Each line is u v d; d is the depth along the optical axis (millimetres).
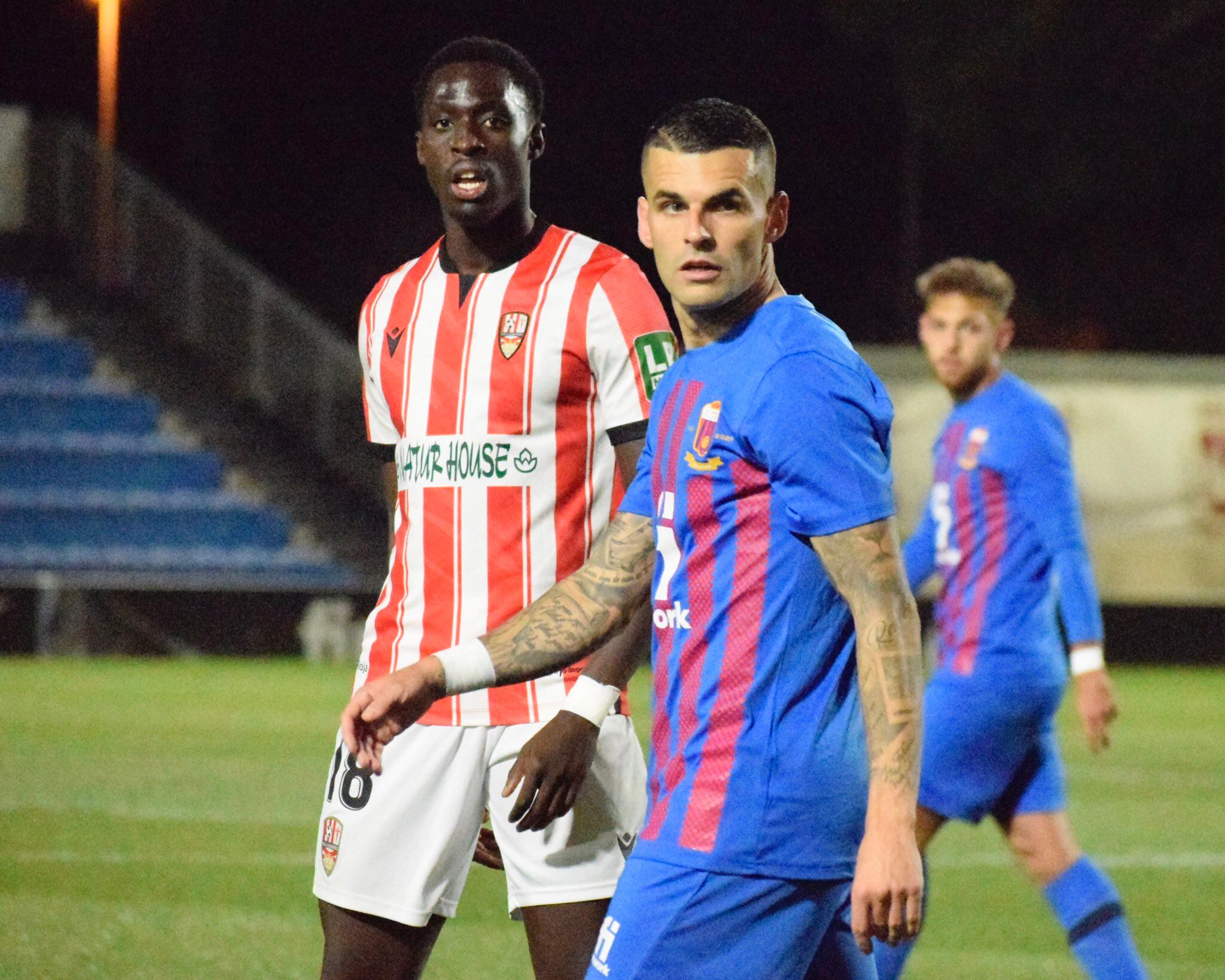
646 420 12383
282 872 24594
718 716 9859
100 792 32344
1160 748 44031
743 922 9781
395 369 12930
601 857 12180
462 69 12477
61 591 63188
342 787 12508
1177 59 81875
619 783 12211
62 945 19703
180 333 78812
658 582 10266
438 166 12492
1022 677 16859
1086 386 67438
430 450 12656
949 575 17406
